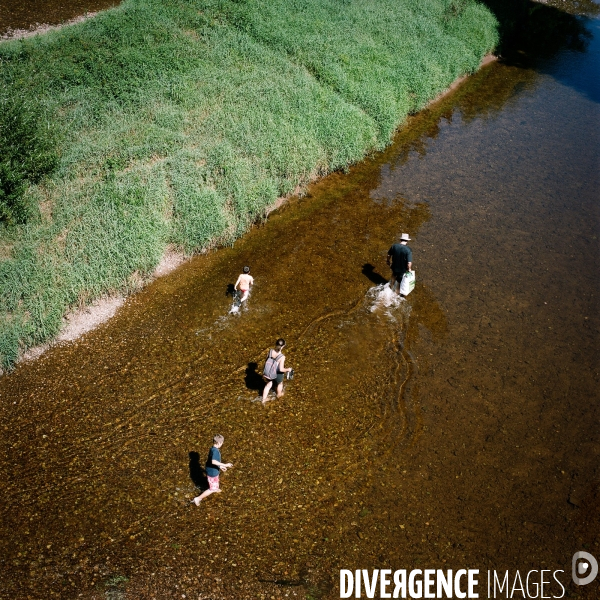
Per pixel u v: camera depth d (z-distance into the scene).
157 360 12.68
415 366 13.01
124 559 9.30
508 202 18.86
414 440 11.46
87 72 19.69
